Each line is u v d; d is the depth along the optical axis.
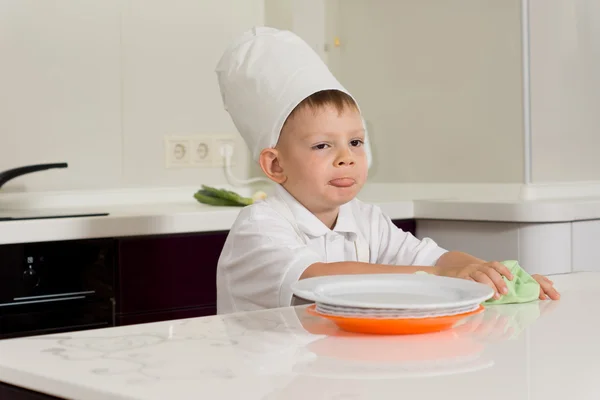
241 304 1.42
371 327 0.89
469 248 2.63
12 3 2.71
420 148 2.96
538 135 2.70
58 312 2.20
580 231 2.54
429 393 0.64
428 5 2.91
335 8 3.22
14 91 2.72
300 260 1.32
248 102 1.53
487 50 2.75
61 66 2.81
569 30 2.78
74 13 2.84
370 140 3.12
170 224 2.34
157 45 3.03
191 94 3.11
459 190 2.84
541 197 2.70
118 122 2.94
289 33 1.55
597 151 2.88
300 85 1.46
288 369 0.73
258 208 1.51
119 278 2.27
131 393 0.65
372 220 1.70
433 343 0.86
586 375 0.70
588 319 1.01
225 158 3.19
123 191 2.93
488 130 2.76
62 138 2.82
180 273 2.37
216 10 3.18
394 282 1.06
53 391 0.72
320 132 1.47
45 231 2.15
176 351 0.83
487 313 1.06
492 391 0.65
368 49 3.11
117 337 0.91
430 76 2.92
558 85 2.75
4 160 2.71
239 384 0.68
